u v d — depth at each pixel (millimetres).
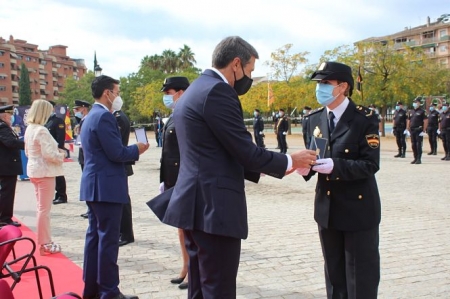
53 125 8742
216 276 2357
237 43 2402
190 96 2346
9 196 6598
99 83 3795
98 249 3729
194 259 2580
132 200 9062
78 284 4352
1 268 3340
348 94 2984
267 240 5816
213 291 2359
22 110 13555
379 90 29266
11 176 6559
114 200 3631
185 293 4078
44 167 5152
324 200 2984
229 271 2379
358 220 2871
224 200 2281
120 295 3746
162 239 5984
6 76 91938
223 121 2221
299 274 4531
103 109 3756
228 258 2363
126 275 4570
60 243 5855
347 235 2941
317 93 2959
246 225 2400
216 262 2344
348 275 2965
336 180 2910
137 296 3959
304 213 7504
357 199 2889
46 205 5273
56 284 4344
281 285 4230
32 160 5160
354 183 2902
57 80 111000
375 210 2922
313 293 4027
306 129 3314
